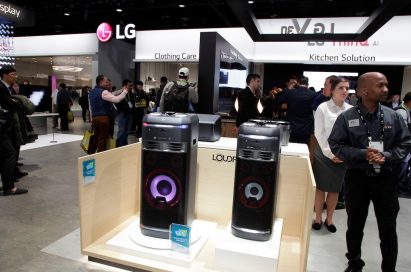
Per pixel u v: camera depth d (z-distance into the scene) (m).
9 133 3.55
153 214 2.00
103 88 4.70
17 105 3.42
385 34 6.22
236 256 1.79
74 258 2.18
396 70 8.44
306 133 3.46
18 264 2.08
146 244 1.94
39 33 12.38
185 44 7.48
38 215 2.91
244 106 3.94
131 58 11.27
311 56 6.73
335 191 2.74
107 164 2.15
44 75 12.62
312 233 2.78
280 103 3.68
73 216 2.91
